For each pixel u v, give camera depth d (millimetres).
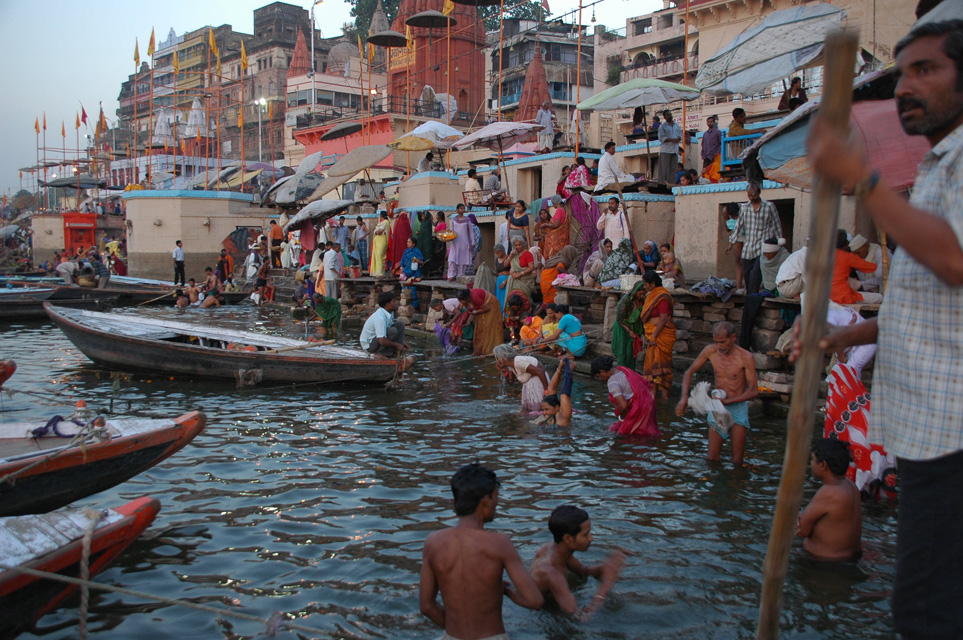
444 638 3791
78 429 6254
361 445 7906
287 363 10852
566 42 43844
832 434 6137
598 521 5699
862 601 4422
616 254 12820
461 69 36688
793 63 11156
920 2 6742
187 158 51125
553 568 4434
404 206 23625
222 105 61750
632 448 7609
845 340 2477
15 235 54438
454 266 17922
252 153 58000
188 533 5609
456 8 36562
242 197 35719
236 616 4031
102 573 4965
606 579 4617
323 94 48062
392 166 32469
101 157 57656
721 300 10859
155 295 25203
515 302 13742
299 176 28625
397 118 34156
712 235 13344
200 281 34469
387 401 10055
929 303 2211
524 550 5137
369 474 6941
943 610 2215
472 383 11234
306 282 21750
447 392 10602
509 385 10938
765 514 5812
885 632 4094
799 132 7953
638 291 10305
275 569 4984
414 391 10703
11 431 6152
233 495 6422
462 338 14094
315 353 11695
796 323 2293
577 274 14477
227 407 9750
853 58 1865
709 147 15469
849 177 1907
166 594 4672
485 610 3709
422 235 19000
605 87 41656
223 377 11266
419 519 5832
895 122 6598
